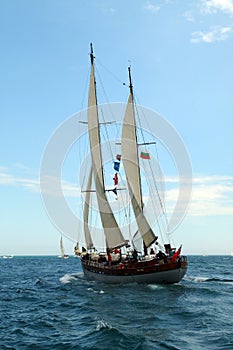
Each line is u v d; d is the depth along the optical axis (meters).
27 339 21.30
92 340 20.28
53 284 52.12
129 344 19.34
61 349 19.00
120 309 29.33
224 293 37.56
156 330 22.14
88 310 29.70
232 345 18.88
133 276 42.91
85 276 54.75
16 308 32.41
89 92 53.69
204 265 110.19
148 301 32.53
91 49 54.34
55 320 26.45
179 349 18.30
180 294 36.47
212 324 23.59
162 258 42.78
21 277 67.88
